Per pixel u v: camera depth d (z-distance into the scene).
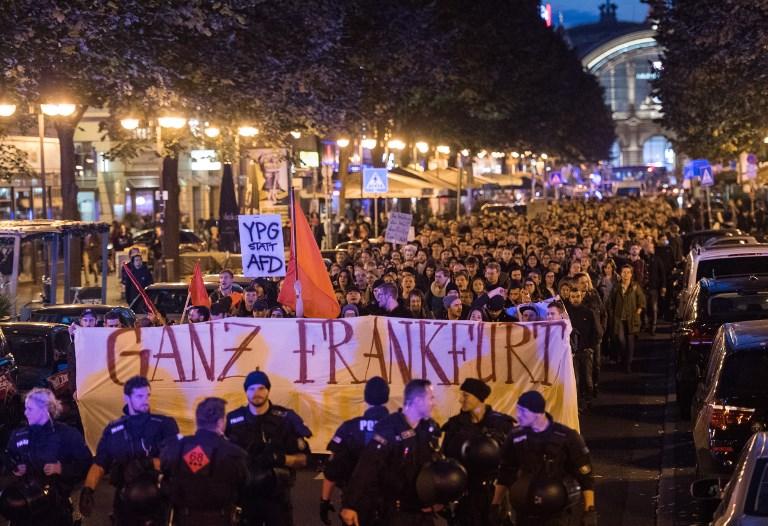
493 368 12.63
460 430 9.00
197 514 8.34
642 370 21.31
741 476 7.48
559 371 12.55
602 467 14.05
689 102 47.91
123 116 28.14
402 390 12.76
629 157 195.62
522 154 77.00
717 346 12.38
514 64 55.19
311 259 14.39
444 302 15.80
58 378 15.65
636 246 24.95
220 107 26.22
